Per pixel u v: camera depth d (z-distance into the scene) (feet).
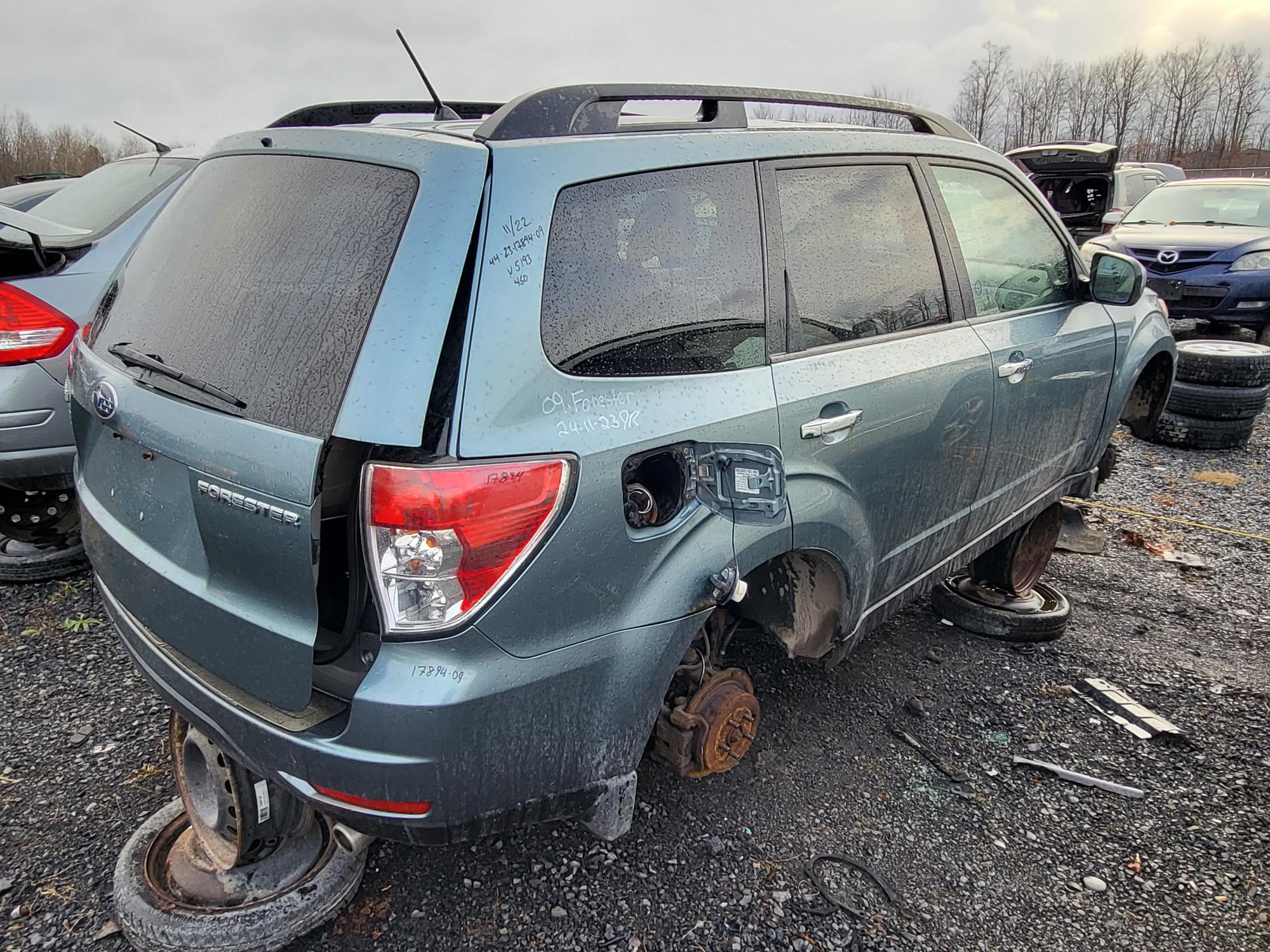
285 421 5.26
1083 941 7.09
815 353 7.55
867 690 10.59
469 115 8.93
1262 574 14.24
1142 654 11.67
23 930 6.82
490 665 5.36
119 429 6.35
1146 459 20.59
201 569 5.96
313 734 5.49
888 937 7.03
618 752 6.25
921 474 8.77
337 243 5.66
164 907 6.70
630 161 6.33
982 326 9.65
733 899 7.33
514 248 5.50
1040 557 12.68
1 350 11.03
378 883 7.36
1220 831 8.36
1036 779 9.07
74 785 8.42
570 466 5.45
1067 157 44.11
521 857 7.70
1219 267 29.50
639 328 6.17
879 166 8.69
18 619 11.61
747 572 6.84
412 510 5.05
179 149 16.75
